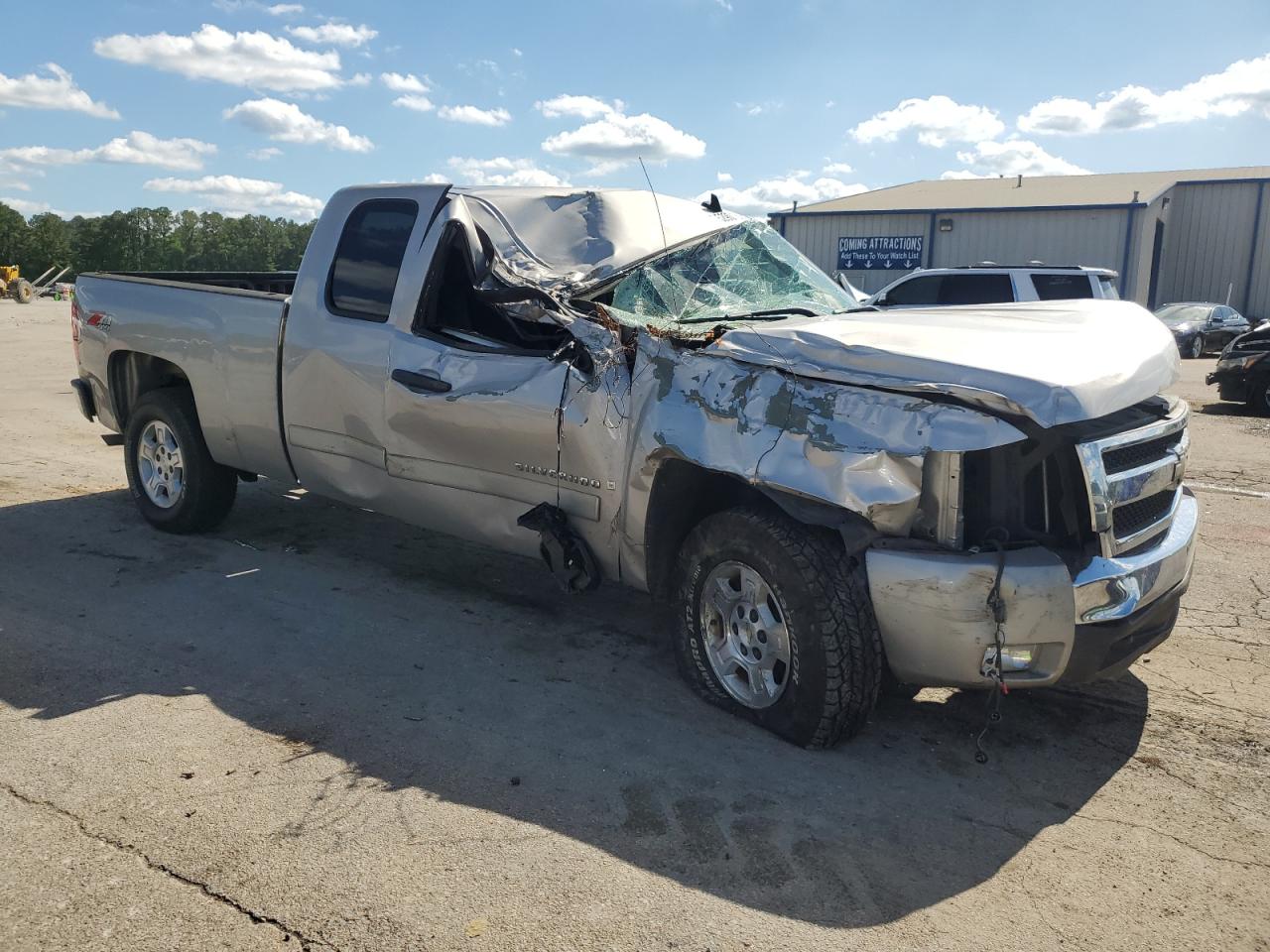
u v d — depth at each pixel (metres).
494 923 2.74
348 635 4.82
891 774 3.64
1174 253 37.25
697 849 3.13
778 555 3.65
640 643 4.83
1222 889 3.01
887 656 3.63
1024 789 3.57
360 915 2.76
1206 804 3.49
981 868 3.09
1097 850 3.20
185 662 4.43
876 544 3.50
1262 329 13.80
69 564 5.71
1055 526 3.50
